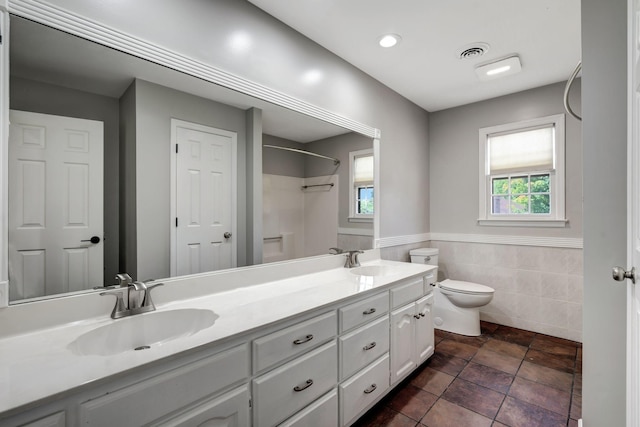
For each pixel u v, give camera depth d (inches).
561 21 75.4
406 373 79.0
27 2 42.4
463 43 85.0
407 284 80.6
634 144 40.9
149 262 55.6
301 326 51.8
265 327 45.9
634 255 40.7
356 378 62.7
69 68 47.0
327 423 56.0
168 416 36.4
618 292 48.9
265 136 73.9
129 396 33.4
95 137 49.8
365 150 102.4
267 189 74.9
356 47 87.1
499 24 76.7
